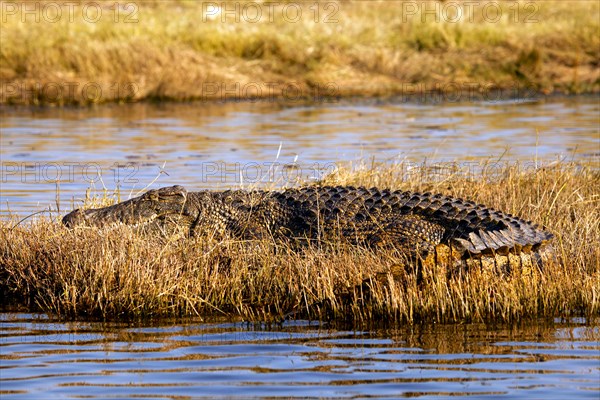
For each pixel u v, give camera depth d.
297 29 106.50
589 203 42.84
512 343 27.97
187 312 31.69
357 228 36.38
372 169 48.56
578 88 97.75
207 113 84.31
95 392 24.02
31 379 25.02
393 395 23.75
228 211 38.06
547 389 24.11
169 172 56.25
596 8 119.38
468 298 30.83
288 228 37.34
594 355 26.73
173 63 95.69
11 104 88.56
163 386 24.47
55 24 102.62
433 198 37.44
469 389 24.14
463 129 74.19
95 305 31.73
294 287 32.34
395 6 120.56
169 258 33.84
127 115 83.06
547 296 31.14
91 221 37.22
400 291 30.78
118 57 94.25
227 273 33.44
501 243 32.78
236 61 99.94
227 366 26.06
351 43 104.06
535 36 106.69
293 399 23.52
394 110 86.44
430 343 28.05
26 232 36.72
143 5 122.38
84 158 61.56
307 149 64.44
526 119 79.75
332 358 26.70
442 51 104.94
